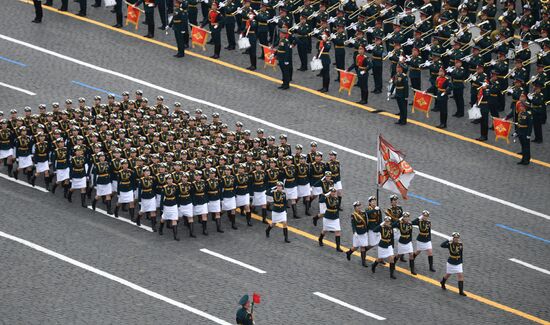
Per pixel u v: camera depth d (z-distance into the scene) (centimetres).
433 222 14250
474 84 16412
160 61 17350
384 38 17138
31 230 13750
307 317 12419
